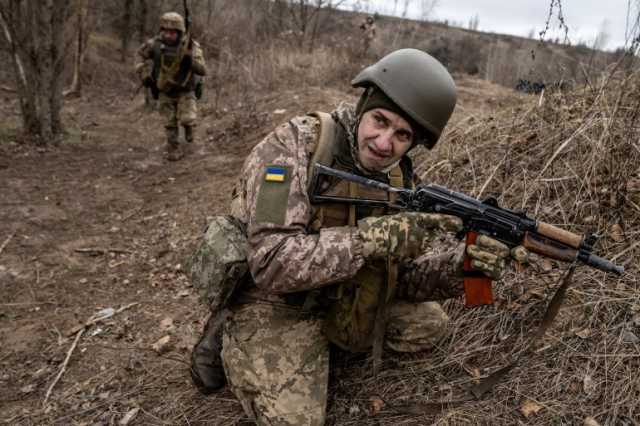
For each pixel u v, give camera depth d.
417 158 3.55
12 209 4.48
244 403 1.94
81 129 7.55
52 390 2.45
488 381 1.99
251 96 7.69
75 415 2.29
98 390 2.44
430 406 2.02
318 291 1.91
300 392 1.88
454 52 16.59
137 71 5.91
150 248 3.93
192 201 4.70
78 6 7.57
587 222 2.57
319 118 1.91
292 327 1.98
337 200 1.84
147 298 3.24
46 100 6.52
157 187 5.25
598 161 2.71
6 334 2.88
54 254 3.78
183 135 7.24
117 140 7.13
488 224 1.78
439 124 1.77
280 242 1.73
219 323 2.14
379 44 10.87
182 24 5.66
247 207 1.88
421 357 2.31
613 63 3.25
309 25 13.46
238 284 1.96
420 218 1.71
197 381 2.20
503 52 11.25
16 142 6.46
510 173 3.00
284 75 9.02
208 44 12.37
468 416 1.95
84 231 4.22
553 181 2.81
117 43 14.46
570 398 1.94
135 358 2.64
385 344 2.30
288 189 1.80
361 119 1.80
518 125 3.26
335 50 10.16
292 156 1.84
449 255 2.08
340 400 2.17
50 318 3.03
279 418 1.83
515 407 1.96
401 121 1.73
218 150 6.36
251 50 11.24
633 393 1.87
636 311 2.12
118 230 4.25
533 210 2.77
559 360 2.08
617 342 2.04
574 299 2.27
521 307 2.34
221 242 1.87
